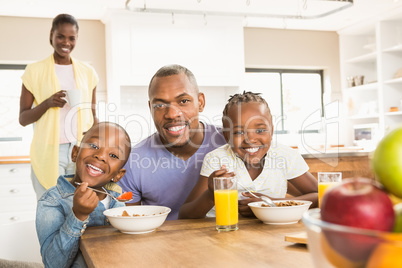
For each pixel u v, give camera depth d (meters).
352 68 5.27
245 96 1.54
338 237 0.33
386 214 0.36
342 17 4.66
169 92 1.55
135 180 1.60
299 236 0.86
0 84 4.25
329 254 0.35
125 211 1.14
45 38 4.23
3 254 1.31
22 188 3.45
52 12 4.05
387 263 0.31
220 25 4.38
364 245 0.31
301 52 5.18
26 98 2.75
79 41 4.34
